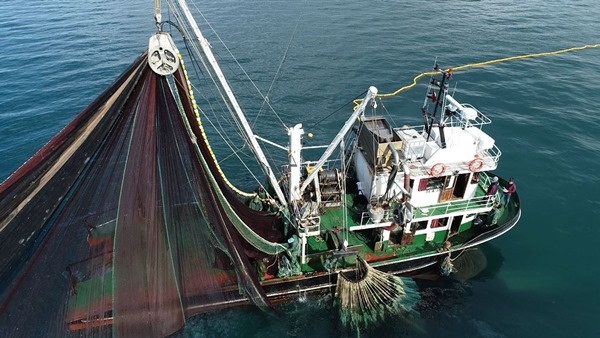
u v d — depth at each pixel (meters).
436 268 25.02
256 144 22.50
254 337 22.00
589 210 30.55
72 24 67.75
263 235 23.64
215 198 19.19
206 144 20.11
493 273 25.62
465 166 22.97
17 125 40.38
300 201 23.86
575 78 49.72
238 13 70.56
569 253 27.11
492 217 25.03
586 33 63.25
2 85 47.81
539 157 36.19
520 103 44.50
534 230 28.91
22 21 69.88
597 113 42.56
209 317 22.58
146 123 17.66
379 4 76.50
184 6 17.58
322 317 22.83
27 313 16.20
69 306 17.30
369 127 23.95
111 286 18.02
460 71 51.44
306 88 46.84
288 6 74.69
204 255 20.34
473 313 23.17
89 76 49.75
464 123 25.33
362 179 25.48
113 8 76.00
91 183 17.39
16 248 15.81
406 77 49.84
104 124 17.14
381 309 22.94
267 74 49.78
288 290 22.86
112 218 17.89
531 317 23.03
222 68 51.00
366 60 53.72
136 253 18.22
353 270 22.97
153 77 17.31
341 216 24.61
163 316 19.28
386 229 23.02
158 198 18.50
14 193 15.51
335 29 63.75
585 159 35.88
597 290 24.61
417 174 22.62
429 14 71.19
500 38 61.16
